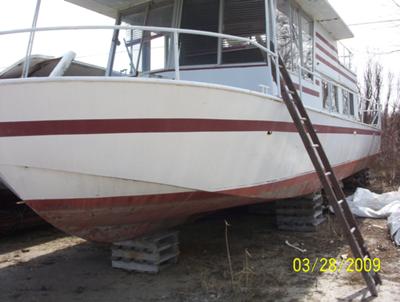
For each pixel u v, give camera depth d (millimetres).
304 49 7965
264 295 4711
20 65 5703
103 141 4203
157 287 5027
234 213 9086
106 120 4176
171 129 4410
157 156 4426
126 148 4285
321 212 7965
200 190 4809
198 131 4570
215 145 4750
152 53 6734
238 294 4750
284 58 6891
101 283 5223
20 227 7695
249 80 6086
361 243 5371
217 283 5102
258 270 5523
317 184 7262
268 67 5672
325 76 9055
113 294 4879
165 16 6695
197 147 4613
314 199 7449
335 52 9969
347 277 5207
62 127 4129
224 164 4918
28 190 4379
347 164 9352
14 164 4277
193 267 5676
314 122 6707
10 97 4074
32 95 4051
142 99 4211
